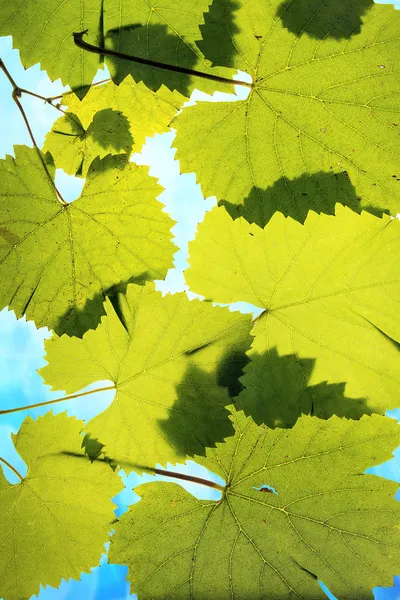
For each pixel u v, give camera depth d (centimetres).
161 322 53
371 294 54
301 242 54
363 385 54
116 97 56
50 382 54
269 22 51
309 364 55
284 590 54
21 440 54
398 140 52
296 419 54
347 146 53
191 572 54
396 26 51
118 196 55
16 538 55
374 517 53
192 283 55
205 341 53
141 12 52
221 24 51
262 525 54
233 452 54
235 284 55
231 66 52
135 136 57
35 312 55
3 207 54
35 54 53
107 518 54
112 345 54
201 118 53
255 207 54
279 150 54
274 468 54
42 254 55
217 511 54
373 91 52
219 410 53
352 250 53
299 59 52
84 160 57
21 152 54
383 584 53
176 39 52
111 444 54
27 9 52
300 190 53
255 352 54
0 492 54
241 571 54
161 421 54
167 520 54
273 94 53
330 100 52
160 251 55
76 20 52
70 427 54
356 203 53
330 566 53
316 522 54
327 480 54
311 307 54
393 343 54
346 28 51
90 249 55
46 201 55
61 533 55
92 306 55
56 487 54
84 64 53
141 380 54
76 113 56
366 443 53
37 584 55
